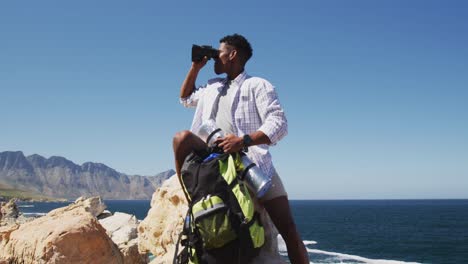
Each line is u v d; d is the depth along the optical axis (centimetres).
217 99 369
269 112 342
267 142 327
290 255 347
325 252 5853
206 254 311
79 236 542
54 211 679
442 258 5419
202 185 308
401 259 5312
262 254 405
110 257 569
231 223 296
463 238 7681
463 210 19975
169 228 692
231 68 370
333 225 11094
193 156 326
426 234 8456
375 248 6378
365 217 14838
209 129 340
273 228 431
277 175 356
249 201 303
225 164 312
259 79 356
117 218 1652
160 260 668
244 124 351
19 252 557
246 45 372
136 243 954
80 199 2842
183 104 418
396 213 17525
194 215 301
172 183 733
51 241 526
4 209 6091
